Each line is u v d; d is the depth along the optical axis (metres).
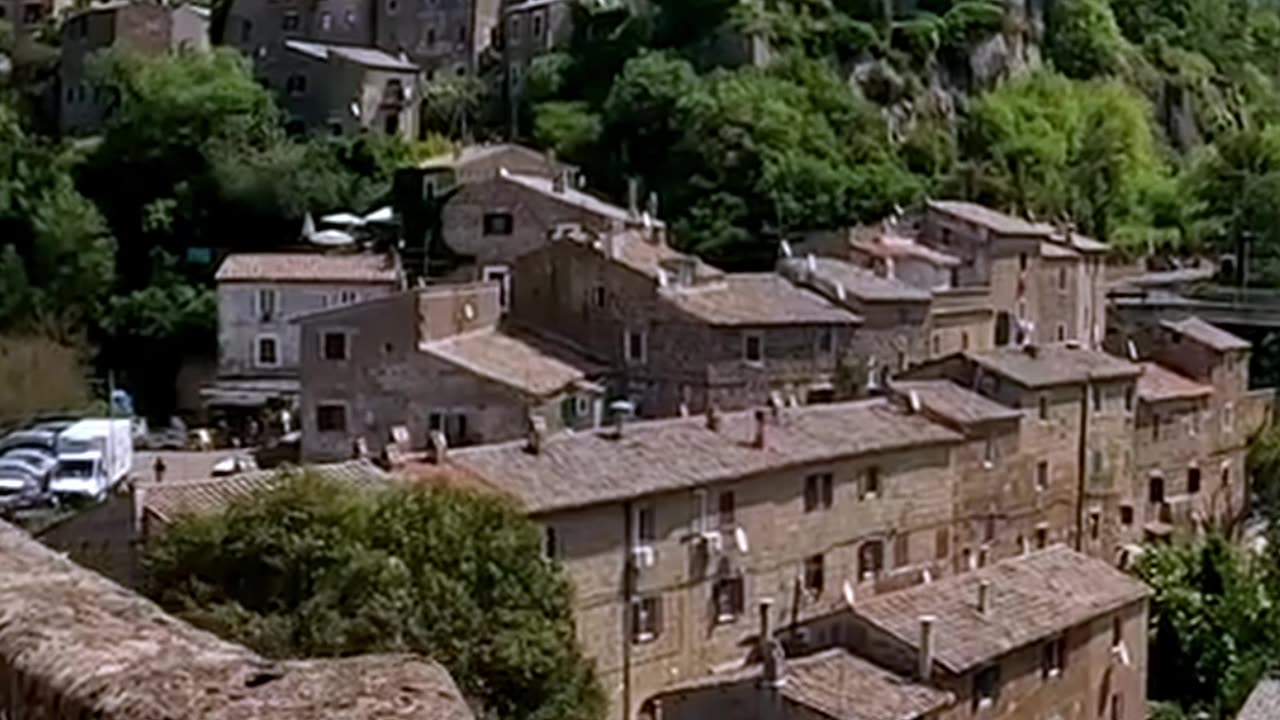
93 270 97.69
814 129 108.38
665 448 50.81
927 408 60.28
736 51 113.50
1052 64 132.75
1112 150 123.69
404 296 65.19
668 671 48.78
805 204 102.50
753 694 39.62
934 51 121.56
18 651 9.60
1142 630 50.88
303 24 123.88
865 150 109.94
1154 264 113.19
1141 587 50.88
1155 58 143.88
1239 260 109.06
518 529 36.03
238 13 124.25
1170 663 56.31
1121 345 83.06
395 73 117.88
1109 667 48.94
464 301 68.12
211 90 107.94
